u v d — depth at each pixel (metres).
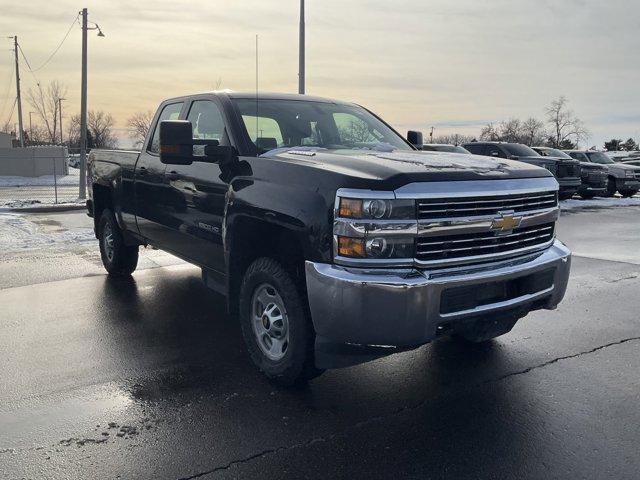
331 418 3.60
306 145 4.91
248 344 4.27
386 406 3.77
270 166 4.04
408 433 3.41
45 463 3.06
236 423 3.53
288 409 3.72
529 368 4.42
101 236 7.63
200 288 6.88
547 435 3.38
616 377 4.25
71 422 3.53
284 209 3.71
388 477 2.96
